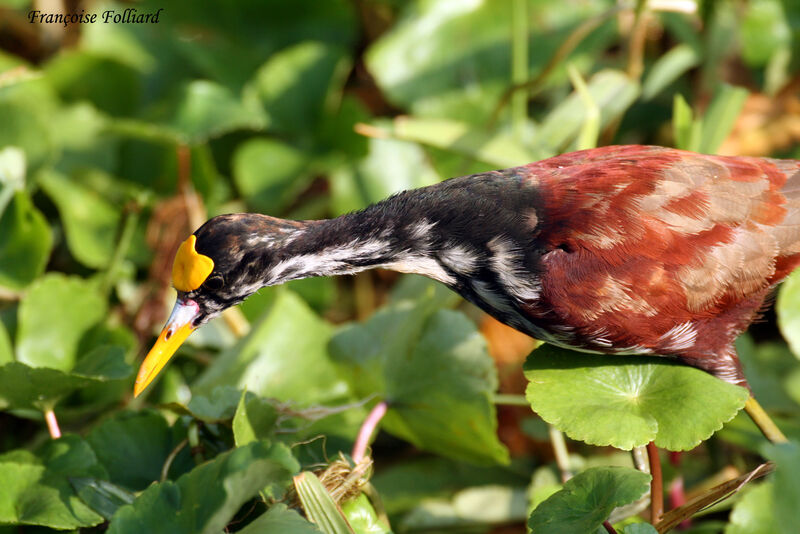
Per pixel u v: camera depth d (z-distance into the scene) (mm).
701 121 11281
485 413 9336
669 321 8461
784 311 10133
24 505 8086
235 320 11852
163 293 12062
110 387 10484
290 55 13914
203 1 14844
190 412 8547
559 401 8117
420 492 11055
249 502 8164
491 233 8734
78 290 10570
